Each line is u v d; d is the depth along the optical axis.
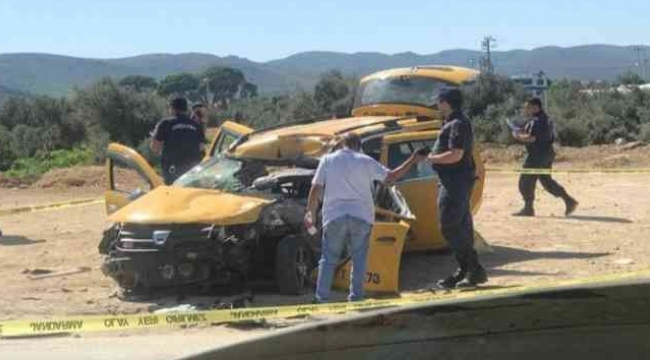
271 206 8.98
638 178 21.39
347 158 8.32
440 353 2.09
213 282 8.73
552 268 10.22
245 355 2.09
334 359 2.11
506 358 2.07
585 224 13.70
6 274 10.50
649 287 2.10
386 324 2.12
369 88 14.20
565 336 2.10
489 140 32.62
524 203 15.52
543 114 14.43
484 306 2.12
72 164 29.94
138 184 22.48
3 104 41.75
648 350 2.06
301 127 10.56
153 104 39.84
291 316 7.97
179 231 8.62
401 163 10.26
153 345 7.16
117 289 9.47
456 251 9.16
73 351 6.93
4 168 30.11
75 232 14.19
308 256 9.16
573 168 25.23
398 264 8.99
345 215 8.24
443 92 9.06
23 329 7.55
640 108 36.06
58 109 40.38
